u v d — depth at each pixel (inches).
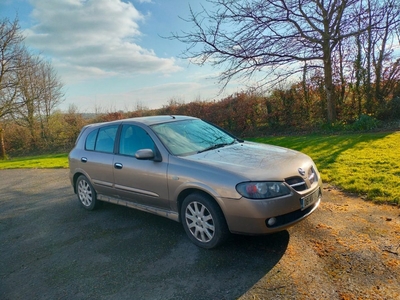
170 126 183.8
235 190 128.7
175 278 122.8
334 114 561.6
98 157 201.8
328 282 110.3
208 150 168.1
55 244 169.9
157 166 160.6
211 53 484.1
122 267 136.3
